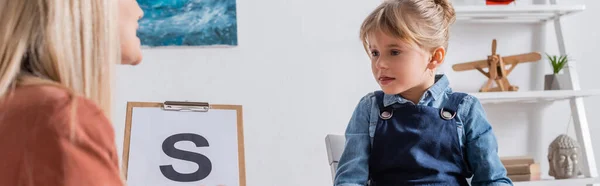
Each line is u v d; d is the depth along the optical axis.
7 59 0.72
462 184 1.58
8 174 0.65
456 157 1.57
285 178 2.56
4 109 0.68
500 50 2.69
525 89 2.70
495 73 2.52
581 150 2.56
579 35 2.72
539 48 2.71
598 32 2.73
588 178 2.44
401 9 1.56
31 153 0.65
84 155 0.66
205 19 2.54
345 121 2.60
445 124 1.58
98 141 0.68
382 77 1.57
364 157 1.61
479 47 2.67
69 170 0.65
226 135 2.15
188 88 2.54
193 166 2.09
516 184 2.37
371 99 1.66
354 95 2.62
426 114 1.59
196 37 2.53
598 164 2.70
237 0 2.57
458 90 2.64
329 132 2.59
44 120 0.66
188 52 2.54
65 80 0.73
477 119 1.59
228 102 2.55
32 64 0.75
